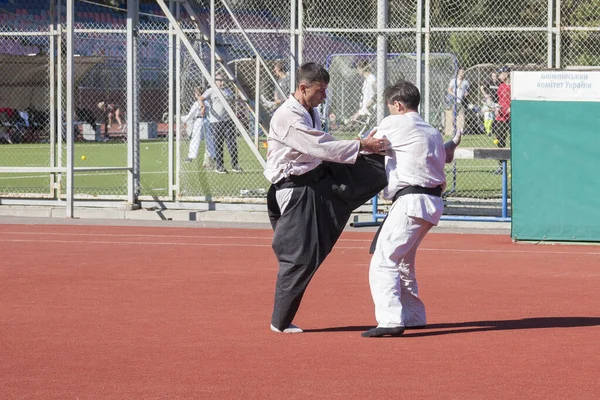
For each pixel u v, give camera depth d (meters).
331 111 27.58
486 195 25.38
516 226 19.42
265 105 25.38
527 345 10.41
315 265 10.96
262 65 25.28
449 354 10.00
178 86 24.36
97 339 10.66
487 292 13.90
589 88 19.02
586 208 19.19
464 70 28.09
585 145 19.08
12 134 48.47
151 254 17.81
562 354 9.98
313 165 10.99
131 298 13.31
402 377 9.00
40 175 34.19
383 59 22.30
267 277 15.20
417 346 10.40
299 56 22.88
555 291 14.00
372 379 8.92
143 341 10.57
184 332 11.08
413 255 11.26
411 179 10.80
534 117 19.20
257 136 23.94
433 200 10.87
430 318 12.02
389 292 10.88
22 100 48.59
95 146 46.97
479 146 32.38
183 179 24.73
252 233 21.08
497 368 9.35
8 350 10.12
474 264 16.70
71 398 8.27
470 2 29.16
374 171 11.00
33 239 19.89
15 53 41.66
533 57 29.16
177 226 22.22
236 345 10.41
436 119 28.33
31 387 8.63
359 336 10.95
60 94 24.81
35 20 37.97
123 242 19.50
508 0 28.97
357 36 26.86
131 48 24.14
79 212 23.80
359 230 21.58
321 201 10.96
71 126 23.28
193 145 27.67
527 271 15.90
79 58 40.88
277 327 11.09
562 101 19.11
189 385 8.70
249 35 25.70
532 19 28.11
